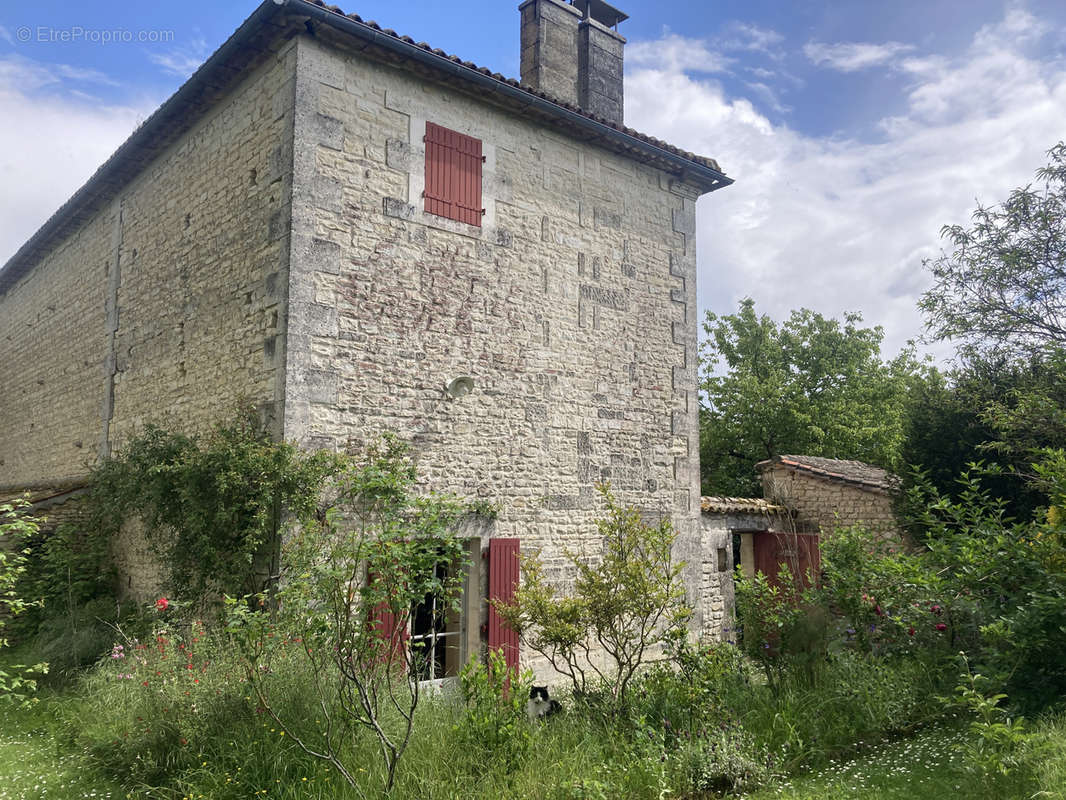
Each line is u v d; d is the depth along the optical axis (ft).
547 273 26.32
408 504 16.52
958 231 29.19
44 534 27.22
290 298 20.56
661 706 18.72
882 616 21.36
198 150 26.02
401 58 22.93
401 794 13.96
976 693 15.35
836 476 33.14
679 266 30.53
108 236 31.94
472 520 23.09
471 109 25.14
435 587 15.39
